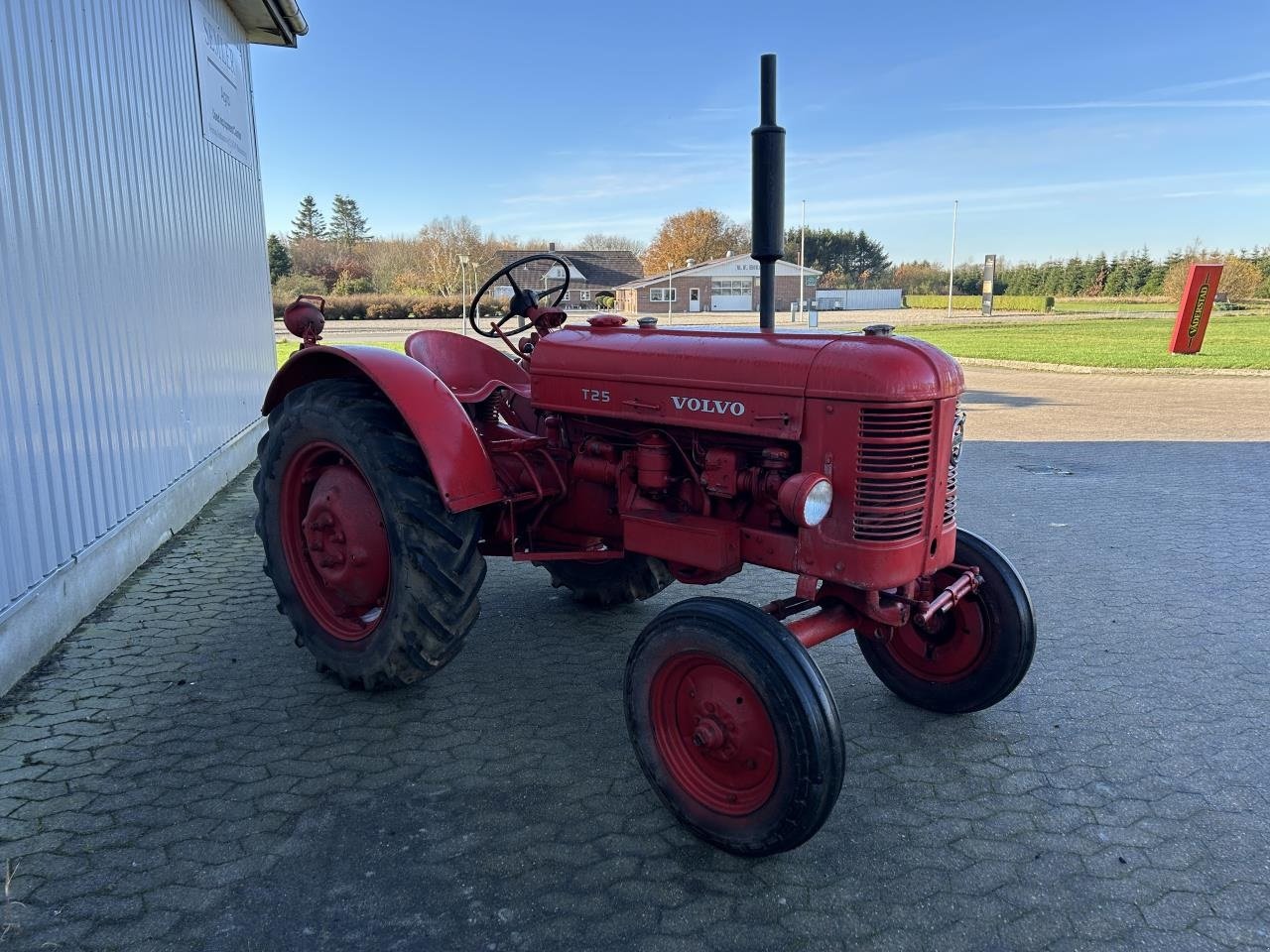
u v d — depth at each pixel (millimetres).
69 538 4223
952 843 2623
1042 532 6051
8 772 2918
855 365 2553
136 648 3941
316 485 3561
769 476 2750
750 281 55094
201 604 4488
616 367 3129
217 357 7324
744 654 2406
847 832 2674
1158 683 3697
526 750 3115
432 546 3127
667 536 2961
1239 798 2863
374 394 3471
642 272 64375
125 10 5449
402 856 2521
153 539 5391
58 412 4188
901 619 2818
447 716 3352
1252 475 7887
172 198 6223
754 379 2738
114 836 2588
